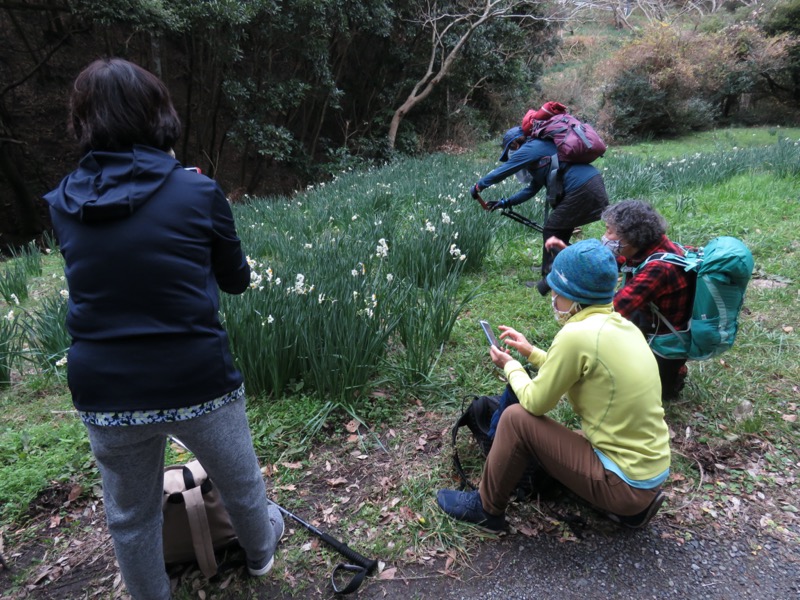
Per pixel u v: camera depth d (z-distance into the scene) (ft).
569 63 81.61
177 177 4.82
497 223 19.07
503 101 66.85
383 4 46.52
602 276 5.92
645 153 49.65
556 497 7.75
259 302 10.52
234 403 5.45
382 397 10.19
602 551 6.97
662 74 57.88
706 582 6.52
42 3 36.40
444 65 53.26
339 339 9.68
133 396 4.66
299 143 47.26
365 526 7.52
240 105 41.06
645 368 6.00
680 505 7.64
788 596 6.31
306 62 45.98
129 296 4.59
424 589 6.60
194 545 6.40
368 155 53.67
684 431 9.09
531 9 62.03
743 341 11.79
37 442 9.35
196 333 4.84
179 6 33.53
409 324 10.78
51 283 18.57
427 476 8.30
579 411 6.40
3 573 7.05
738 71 62.03
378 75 55.42
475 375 10.98
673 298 8.54
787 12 63.67
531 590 6.51
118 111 4.63
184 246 4.69
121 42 40.78
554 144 13.10
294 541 7.30
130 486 5.23
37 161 42.63
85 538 7.57
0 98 39.22
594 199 13.19
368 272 13.47
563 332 6.08
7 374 11.52
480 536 7.25
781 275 15.23
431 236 15.46
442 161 45.55
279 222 22.03
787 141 32.91
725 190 24.21
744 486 7.94
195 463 7.06
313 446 9.12
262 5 37.09
